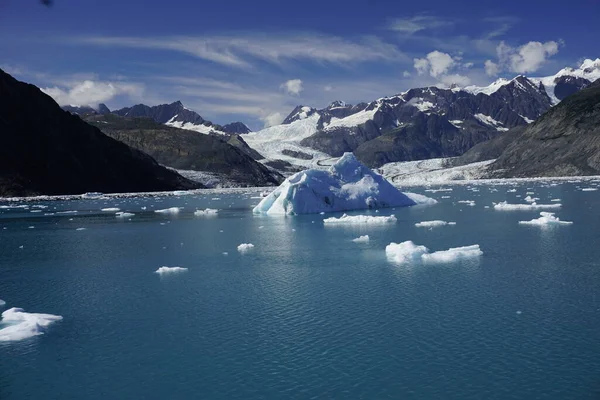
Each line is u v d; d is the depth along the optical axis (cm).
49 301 2656
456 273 2978
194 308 2491
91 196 11600
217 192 13450
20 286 2955
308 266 3278
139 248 4091
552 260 3231
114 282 3002
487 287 2680
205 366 1875
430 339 2034
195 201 9719
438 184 16662
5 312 2414
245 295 2677
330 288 2755
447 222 5150
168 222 5866
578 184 12031
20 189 11300
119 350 2027
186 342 2088
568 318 2211
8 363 1930
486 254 3459
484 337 2036
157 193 12719
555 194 8819
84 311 2489
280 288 2786
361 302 2503
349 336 2089
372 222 5272
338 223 5266
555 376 1717
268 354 1953
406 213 6172
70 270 3334
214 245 4144
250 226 5266
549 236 4097
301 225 5216
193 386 1736
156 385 1752
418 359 1867
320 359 1897
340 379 1745
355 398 1625
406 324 2195
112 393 1708
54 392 1722
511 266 3105
